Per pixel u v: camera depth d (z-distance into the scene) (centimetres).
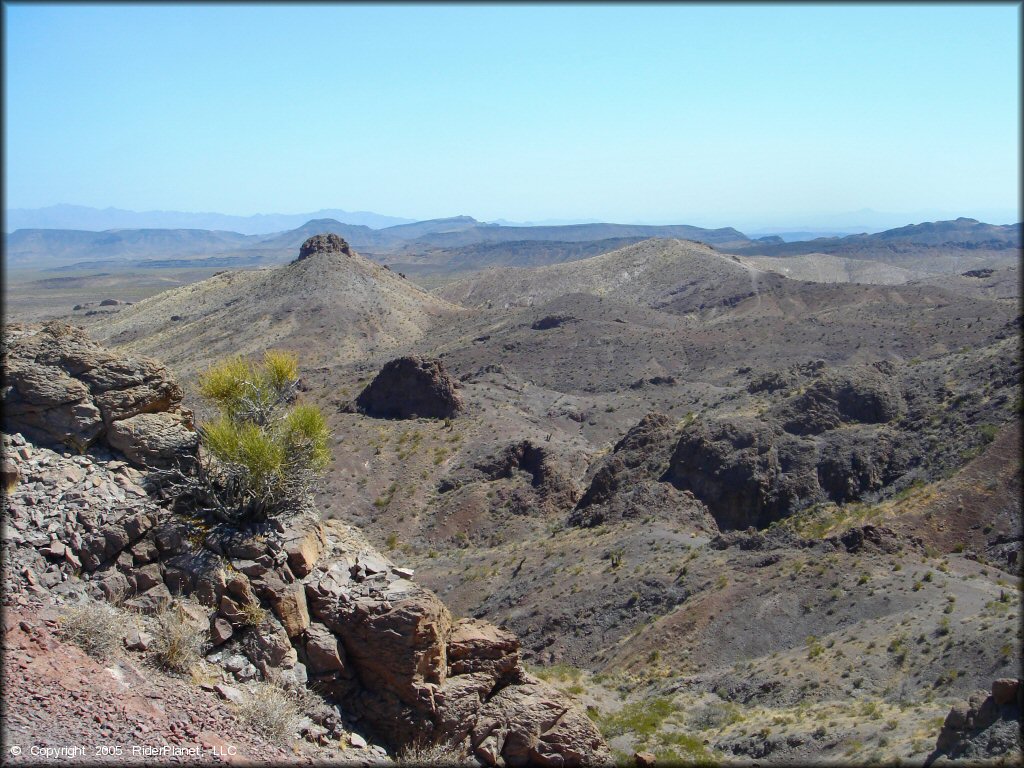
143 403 1564
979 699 1691
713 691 2888
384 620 1393
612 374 12025
